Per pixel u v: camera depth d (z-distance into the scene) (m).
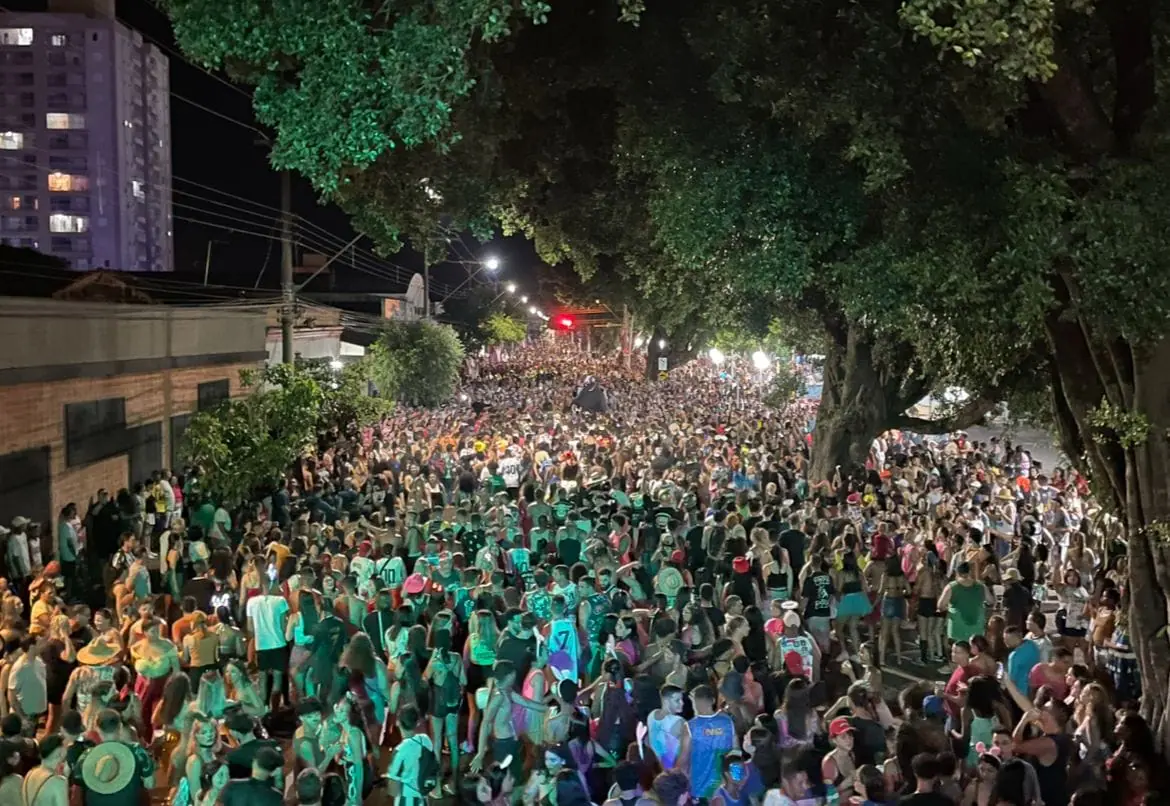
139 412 22.42
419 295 62.03
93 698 9.04
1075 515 19.61
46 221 128.75
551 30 12.88
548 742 9.30
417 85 8.09
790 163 11.73
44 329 17.97
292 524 15.73
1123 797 8.69
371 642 11.16
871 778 7.49
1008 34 7.51
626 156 14.48
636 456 24.53
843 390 22.61
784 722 8.91
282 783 8.53
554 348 113.62
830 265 11.93
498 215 17.20
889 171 9.84
